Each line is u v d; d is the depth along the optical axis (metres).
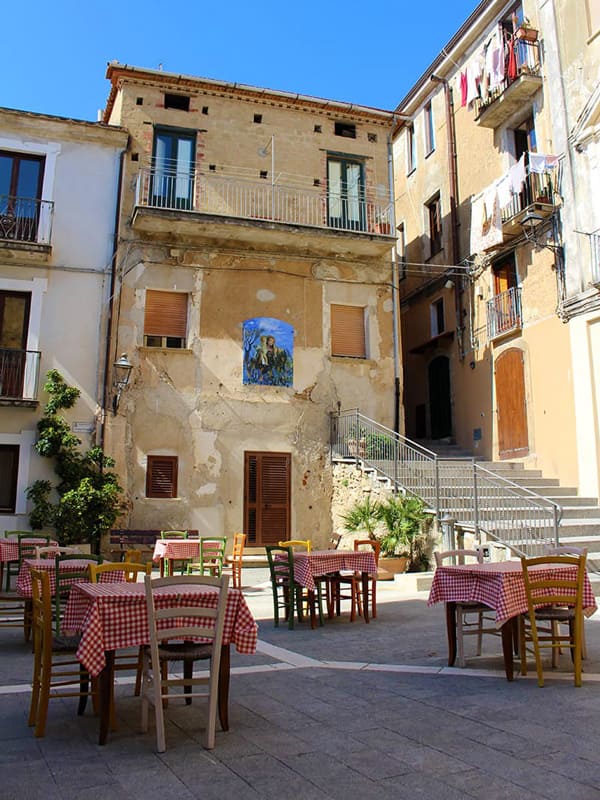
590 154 15.26
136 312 16.89
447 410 20.62
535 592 6.16
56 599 6.37
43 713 4.51
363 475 15.94
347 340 18.59
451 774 3.76
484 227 17.41
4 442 15.52
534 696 5.32
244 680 6.02
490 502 13.98
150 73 17.73
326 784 3.64
